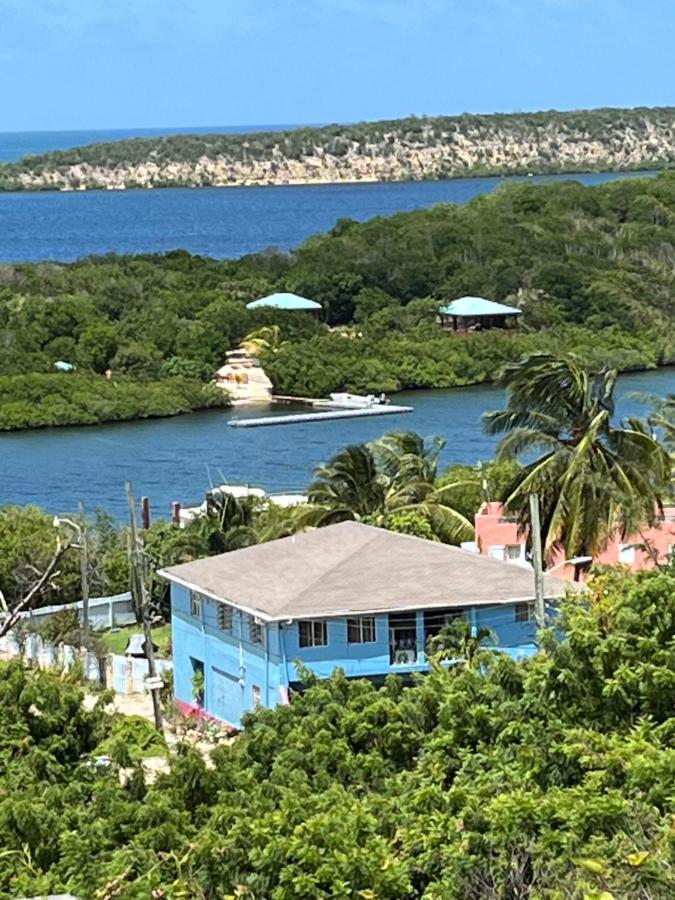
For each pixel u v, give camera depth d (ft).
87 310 626.64
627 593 109.50
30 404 543.39
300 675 138.92
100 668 216.33
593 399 213.87
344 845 89.20
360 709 119.44
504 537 239.91
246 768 114.01
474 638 172.35
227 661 201.46
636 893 76.74
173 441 507.71
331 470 263.70
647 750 90.02
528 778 95.96
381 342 631.15
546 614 186.50
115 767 119.85
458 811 94.07
